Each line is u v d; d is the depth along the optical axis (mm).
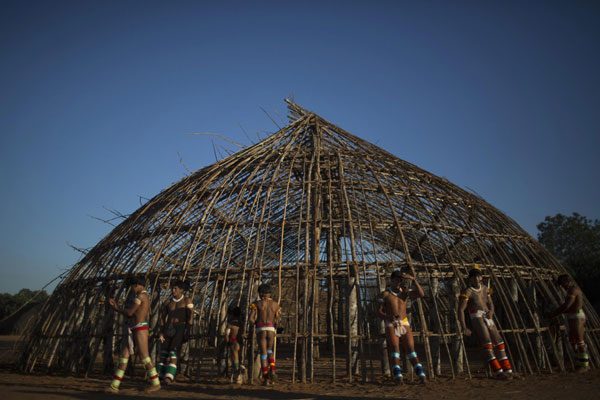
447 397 7441
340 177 11969
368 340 9516
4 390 8531
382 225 11164
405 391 8141
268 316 9453
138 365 13156
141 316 8617
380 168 12789
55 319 12352
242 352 9688
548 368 10750
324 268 10766
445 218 12477
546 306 11602
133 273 11500
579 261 33500
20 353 12898
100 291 11836
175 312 9594
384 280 10648
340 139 14523
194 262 13203
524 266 11578
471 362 13742
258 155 13602
